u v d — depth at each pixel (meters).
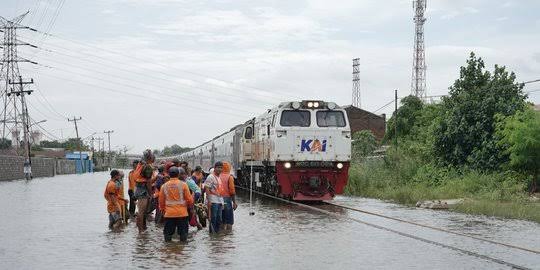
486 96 28.56
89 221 17.69
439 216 18.53
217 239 13.55
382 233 14.48
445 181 27.50
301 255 11.33
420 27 67.38
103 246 12.59
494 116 26.70
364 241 13.15
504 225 16.16
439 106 37.22
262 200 25.66
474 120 28.62
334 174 23.42
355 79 87.69
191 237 13.93
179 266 10.22
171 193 13.11
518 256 11.23
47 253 11.67
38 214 19.89
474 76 30.67
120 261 10.74
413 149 34.12
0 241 13.38
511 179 24.84
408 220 17.33
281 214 19.23
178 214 13.02
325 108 23.78
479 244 12.70
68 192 33.62
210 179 14.52
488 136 27.64
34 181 53.28
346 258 10.99
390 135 49.38
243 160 32.28
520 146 24.41
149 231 15.29
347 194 29.75
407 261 10.68
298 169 23.19
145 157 15.14
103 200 26.77
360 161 37.00
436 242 12.82
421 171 29.84
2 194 31.44
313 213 19.55
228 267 10.13
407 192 25.20
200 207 15.69
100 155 159.50
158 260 10.83
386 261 10.68
